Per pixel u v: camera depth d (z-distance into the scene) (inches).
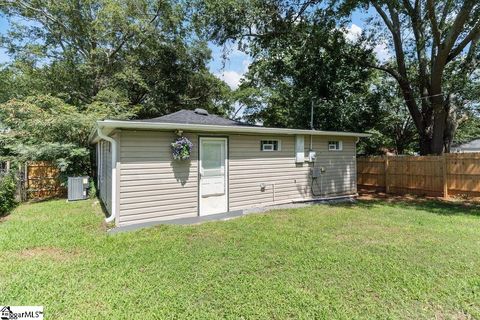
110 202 248.2
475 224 231.5
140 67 658.8
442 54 395.5
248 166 298.8
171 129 242.2
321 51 485.4
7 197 287.9
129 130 224.1
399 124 664.4
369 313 103.6
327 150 370.9
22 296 114.0
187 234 203.9
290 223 237.0
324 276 133.1
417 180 402.3
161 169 240.1
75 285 124.0
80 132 412.2
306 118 554.3
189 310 105.0
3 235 197.2
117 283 126.0
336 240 188.1
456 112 480.1
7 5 541.6
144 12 604.1
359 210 295.6
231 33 381.4
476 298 113.8
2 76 582.2
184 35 663.8
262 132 298.5
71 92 614.5
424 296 115.4
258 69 571.8
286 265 145.9
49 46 605.3
